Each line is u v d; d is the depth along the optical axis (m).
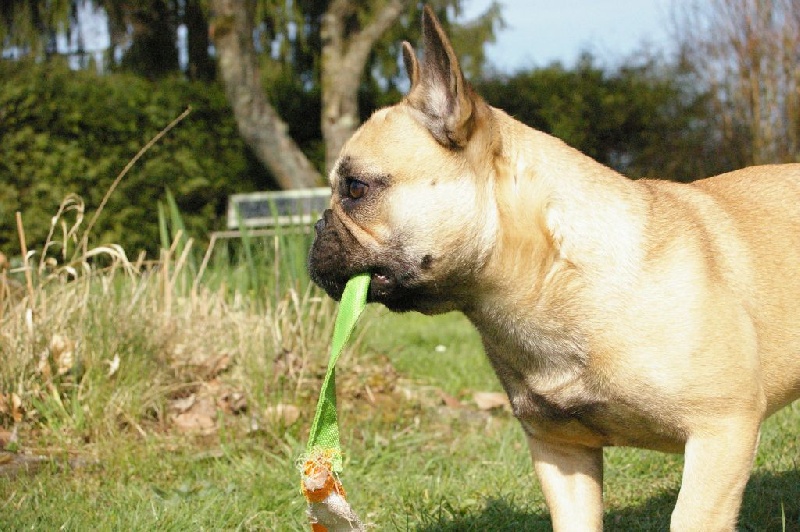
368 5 18.05
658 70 15.75
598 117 15.44
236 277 7.46
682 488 3.16
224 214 14.27
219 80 19.69
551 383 3.35
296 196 12.09
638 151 15.52
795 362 3.53
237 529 4.07
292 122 16.83
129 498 4.38
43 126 12.17
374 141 3.41
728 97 13.30
